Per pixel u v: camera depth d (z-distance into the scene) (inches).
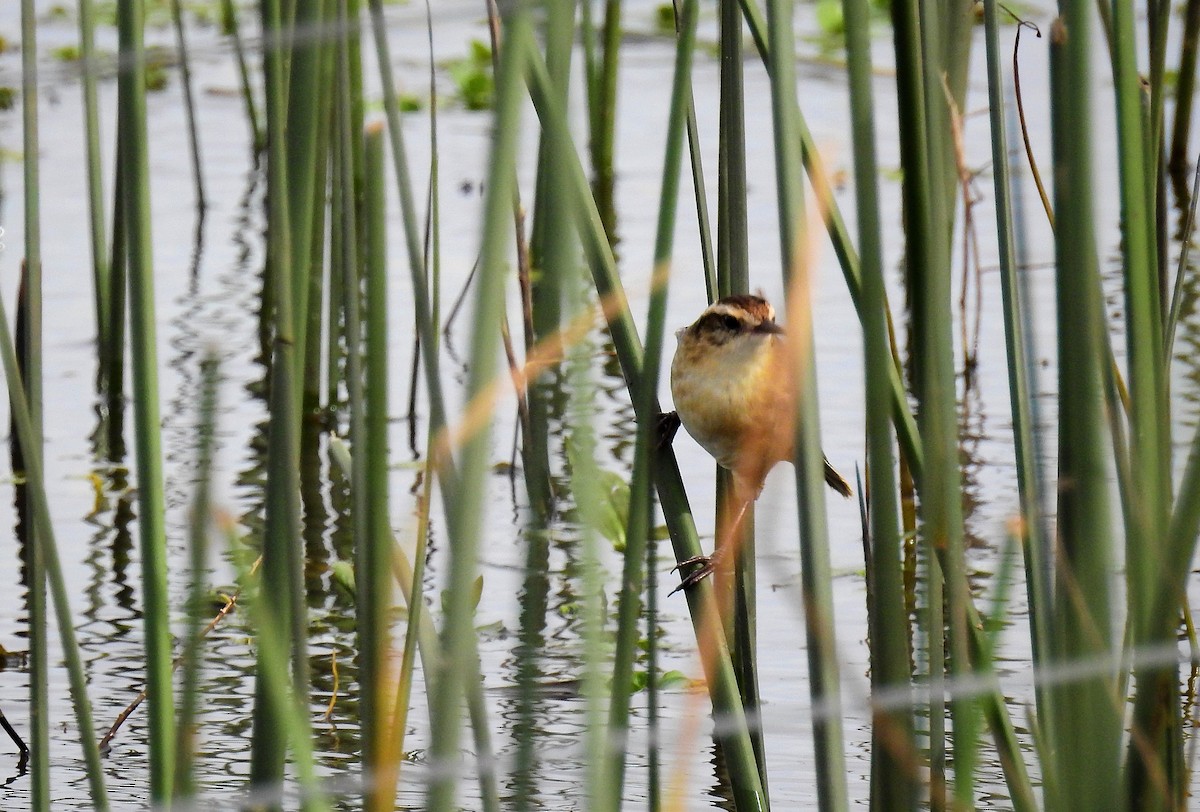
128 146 217.9
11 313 639.1
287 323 223.8
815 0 1251.2
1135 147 210.5
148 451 222.5
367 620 223.6
